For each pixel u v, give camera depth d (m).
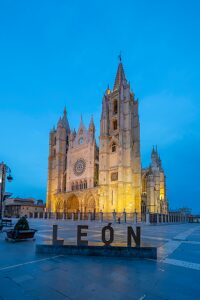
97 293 6.47
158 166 101.12
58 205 89.19
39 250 11.43
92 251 11.12
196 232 28.86
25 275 7.95
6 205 111.69
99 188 73.19
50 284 7.12
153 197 81.88
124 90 81.06
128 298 6.14
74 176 87.38
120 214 63.38
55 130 103.62
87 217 69.75
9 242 15.02
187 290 6.76
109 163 76.38
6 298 6.07
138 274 8.27
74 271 8.49
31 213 94.00
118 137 76.50
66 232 23.66
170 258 10.94
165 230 32.16
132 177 75.88
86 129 88.25
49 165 99.19
